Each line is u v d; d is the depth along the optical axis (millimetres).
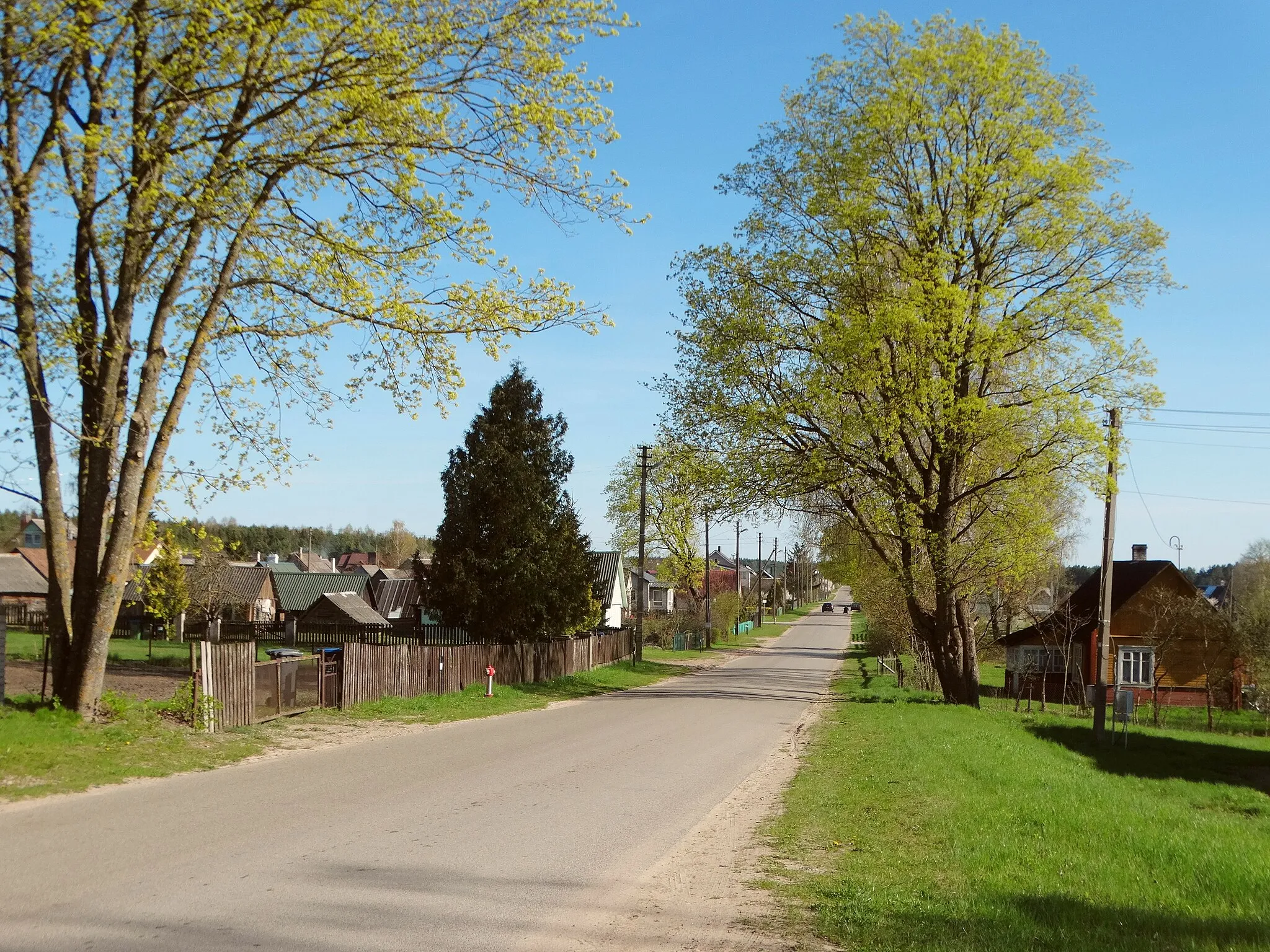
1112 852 9461
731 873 7988
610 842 8852
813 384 24969
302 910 6168
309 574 64625
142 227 12594
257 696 16016
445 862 7691
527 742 16094
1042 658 45719
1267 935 6648
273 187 13586
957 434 25062
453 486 31812
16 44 11391
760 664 50062
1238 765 22781
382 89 13016
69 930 5539
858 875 8078
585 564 35000
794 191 27266
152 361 12992
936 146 26234
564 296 14320
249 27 11734
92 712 12734
